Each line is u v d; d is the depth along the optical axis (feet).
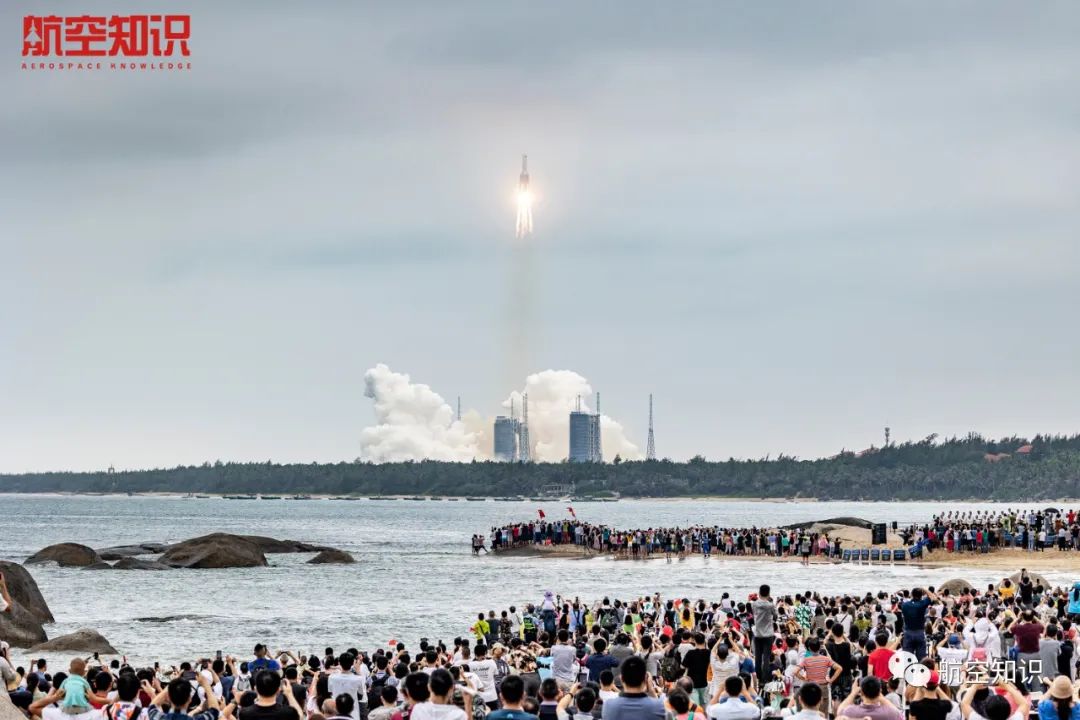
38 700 98.07
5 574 303.89
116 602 364.17
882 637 125.18
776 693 135.13
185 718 80.23
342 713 88.38
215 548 493.77
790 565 456.86
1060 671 142.00
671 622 208.85
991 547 456.86
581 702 87.81
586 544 541.75
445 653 155.22
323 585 415.64
